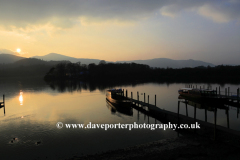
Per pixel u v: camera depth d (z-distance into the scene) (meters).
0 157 18.06
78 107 43.00
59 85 110.81
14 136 23.78
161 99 54.00
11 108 42.31
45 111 38.72
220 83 102.31
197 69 160.00
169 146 19.08
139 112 38.03
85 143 21.16
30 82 138.00
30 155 18.38
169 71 169.38
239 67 140.12
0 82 137.88
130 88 87.12
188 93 51.12
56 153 18.70
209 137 21.39
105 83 122.56
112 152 18.17
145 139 22.16
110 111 38.50
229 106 43.66
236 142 18.34
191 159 15.89
